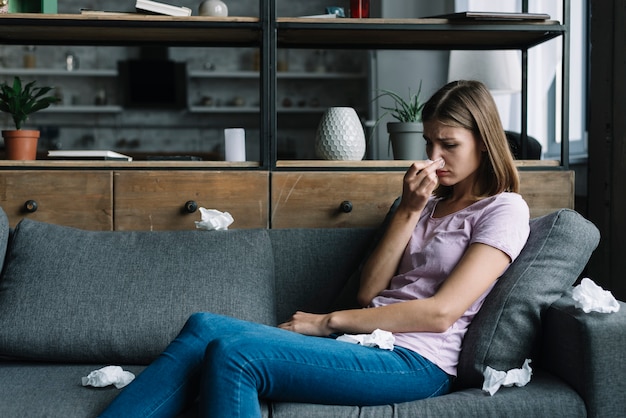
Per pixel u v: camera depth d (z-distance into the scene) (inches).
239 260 73.2
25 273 70.9
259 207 83.7
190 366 55.1
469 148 64.9
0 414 54.0
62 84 273.6
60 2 263.3
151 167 83.4
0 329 67.4
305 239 79.2
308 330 62.5
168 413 54.0
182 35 92.1
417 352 58.7
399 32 90.4
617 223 99.7
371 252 76.2
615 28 99.7
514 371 57.5
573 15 137.0
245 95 280.7
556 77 141.9
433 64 201.2
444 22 85.9
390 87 201.8
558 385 57.0
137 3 84.7
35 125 271.1
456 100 64.6
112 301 69.1
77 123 274.8
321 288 77.7
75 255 72.3
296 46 98.0
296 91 275.1
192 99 279.3
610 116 101.1
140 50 275.7
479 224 62.0
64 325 67.6
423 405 54.8
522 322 59.3
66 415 54.3
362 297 67.9
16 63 270.4
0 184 81.6
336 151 88.0
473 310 61.9
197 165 83.7
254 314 69.7
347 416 53.7
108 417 52.7
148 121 278.2
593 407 54.9
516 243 60.9
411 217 66.7
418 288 62.7
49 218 82.2
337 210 84.4
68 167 82.7
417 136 90.7
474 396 55.6
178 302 69.3
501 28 86.1
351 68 272.7
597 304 56.1
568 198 85.5
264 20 84.2
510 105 148.9
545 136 143.8
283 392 54.1
